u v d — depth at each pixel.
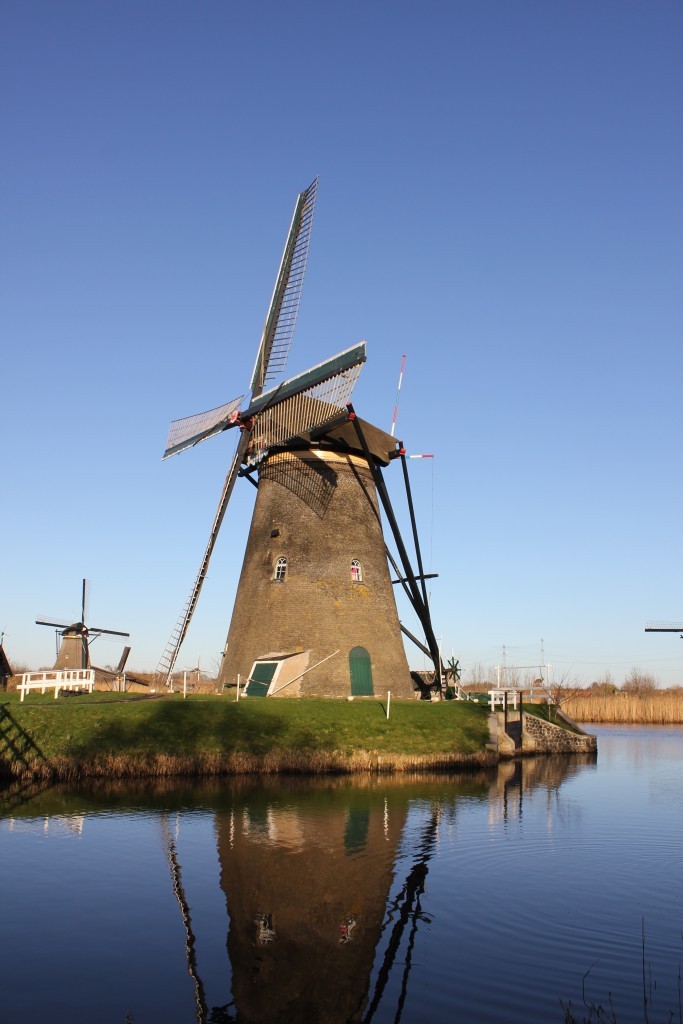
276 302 37.41
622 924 12.66
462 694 41.88
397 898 13.89
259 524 37.00
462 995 10.16
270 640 34.38
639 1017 9.55
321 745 27.61
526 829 19.39
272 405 34.88
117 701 29.08
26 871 14.95
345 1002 9.98
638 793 25.70
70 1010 9.72
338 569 35.25
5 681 44.72
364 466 37.53
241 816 19.55
